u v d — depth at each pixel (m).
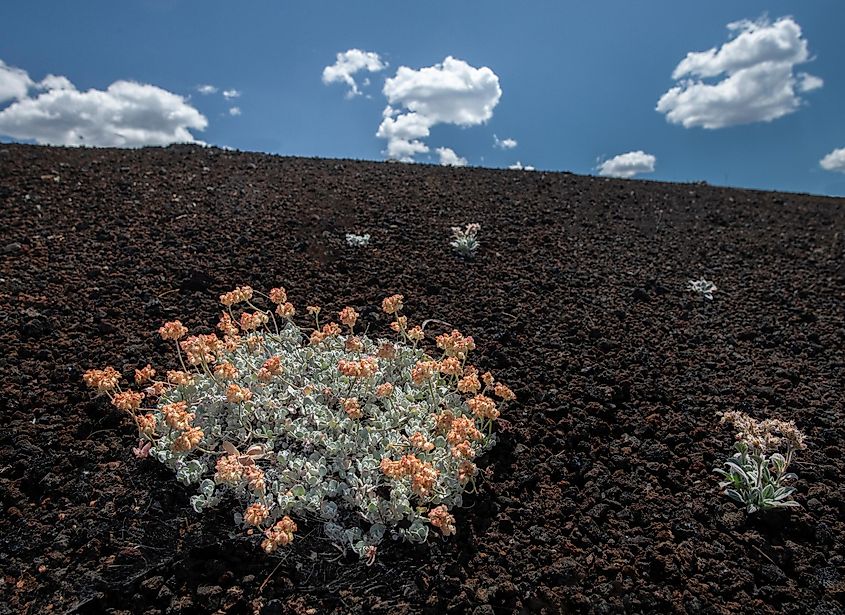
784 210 9.61
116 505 2.85
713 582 2.67
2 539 2.65
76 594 2.44
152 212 6.39
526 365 4.34
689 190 10.38
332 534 2.78
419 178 9.06
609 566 2.72
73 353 3.95
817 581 2.70
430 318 4.88
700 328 5.18
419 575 2.64
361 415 3.31
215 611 2.43
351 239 6.11
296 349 4.01
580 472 3.35
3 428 3.24
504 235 6.84
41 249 5.33
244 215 6.57
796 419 3.92
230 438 3.24
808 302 5.92
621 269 6.29
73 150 8.90
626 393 4.09
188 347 3.35
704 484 3.28
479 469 3.30
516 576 2.67
